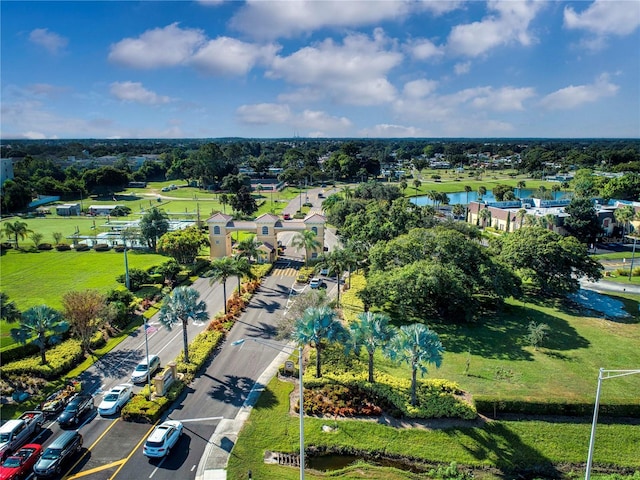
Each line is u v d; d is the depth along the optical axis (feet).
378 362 149.89
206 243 295.89
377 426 118.42
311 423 119.75
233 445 111.75
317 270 262.67
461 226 305.53
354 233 298.76
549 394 127.44
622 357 155.53
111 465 104.63
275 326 183.62
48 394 133.39
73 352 153.69
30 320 143.74
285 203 563.48
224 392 134.62
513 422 119.55
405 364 148.87
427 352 119.14
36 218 476.95
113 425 119.75
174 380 137.69
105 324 177.78
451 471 104.83
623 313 201.77
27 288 238.07
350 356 152.97
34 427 116.37
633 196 481.05
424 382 133.90
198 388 136.77
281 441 114.11
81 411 122.62
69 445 105.50
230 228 290.35
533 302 214.90
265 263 280.92
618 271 263.29
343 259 202.08
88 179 641.40
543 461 109.19
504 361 151.33
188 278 253.24
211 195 645.10
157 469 103.45
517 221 378.32
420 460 109.81
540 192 562.66
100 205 551.59
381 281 182.09
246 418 121.90
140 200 604.08
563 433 115.85
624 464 108.99
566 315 197.57
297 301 164.66
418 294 174.29
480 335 173.27
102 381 141.69
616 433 115.96
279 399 129.90
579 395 125.08
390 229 270.67
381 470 105.29
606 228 370.32
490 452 111.04
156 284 238.07
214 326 177.88
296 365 144.87
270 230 286.66
